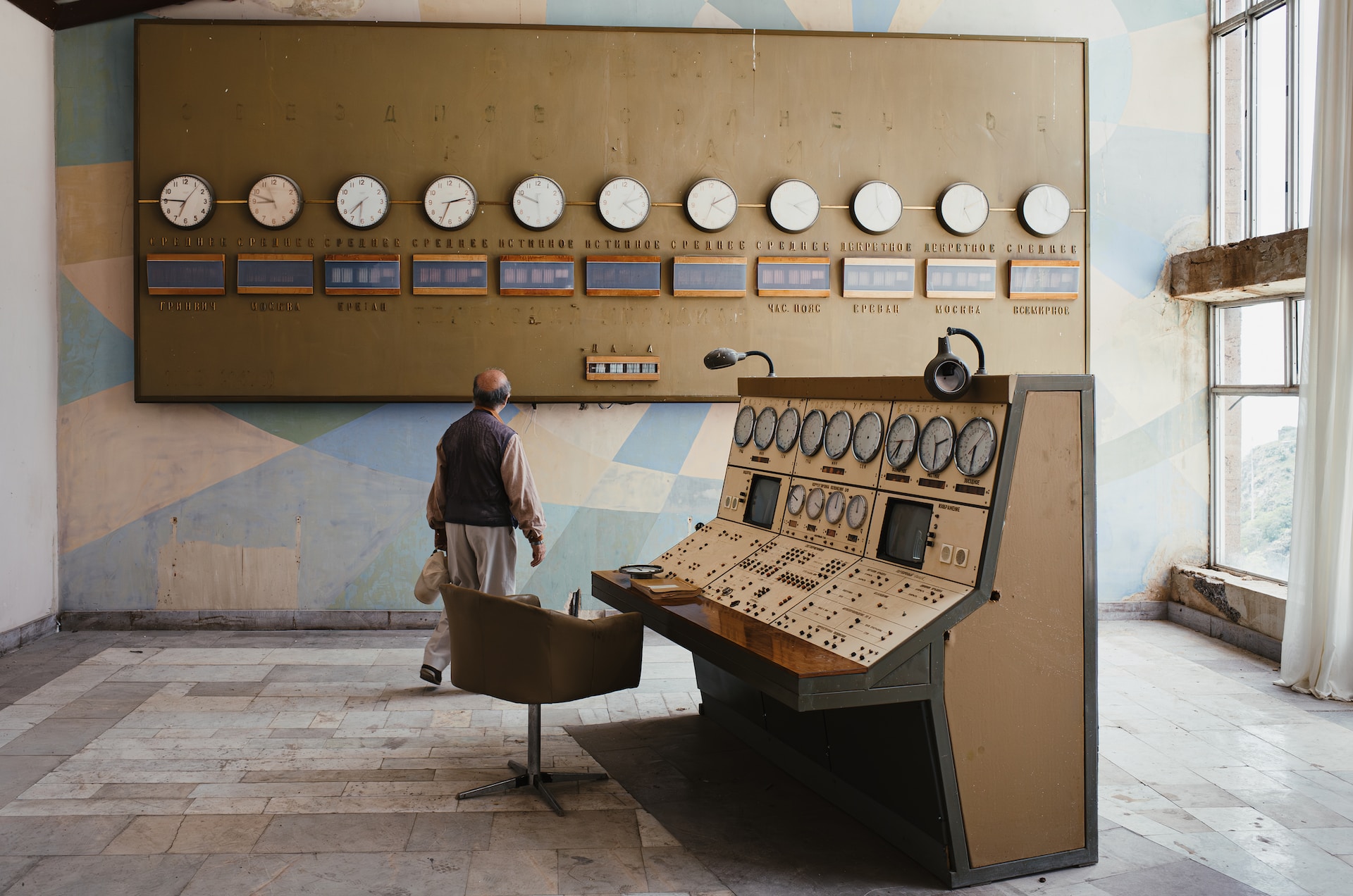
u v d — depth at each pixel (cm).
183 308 537
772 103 563
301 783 341
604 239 557
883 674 254
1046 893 268
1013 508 270
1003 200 578
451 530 429
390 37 542
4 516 500
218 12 546
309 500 560
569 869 280
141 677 465
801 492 356
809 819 318
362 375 547
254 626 559
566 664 312
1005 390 267
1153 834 307
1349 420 431
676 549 409
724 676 393
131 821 308
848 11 578
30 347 522
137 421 551
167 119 533
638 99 556
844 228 570
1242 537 584
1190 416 605
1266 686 465
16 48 507
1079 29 593
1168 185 598
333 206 542
